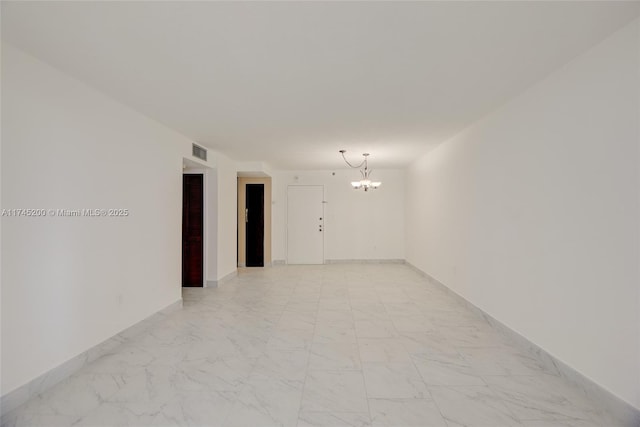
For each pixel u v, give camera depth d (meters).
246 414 2.06
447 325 3.70
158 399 2.23
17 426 1.96
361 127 4.20
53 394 2.30
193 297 5.02
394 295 5.10
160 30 2.00
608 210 2.12
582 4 1.77
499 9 1.82
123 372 2.61
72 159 2.63
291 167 7.70
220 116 3.67
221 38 2.10
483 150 3.83
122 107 3.24
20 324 2.20
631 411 1.94
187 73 2.60
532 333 2.91
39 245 2.34
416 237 7.05
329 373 2.58
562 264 2.53
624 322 2.00
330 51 2.28
